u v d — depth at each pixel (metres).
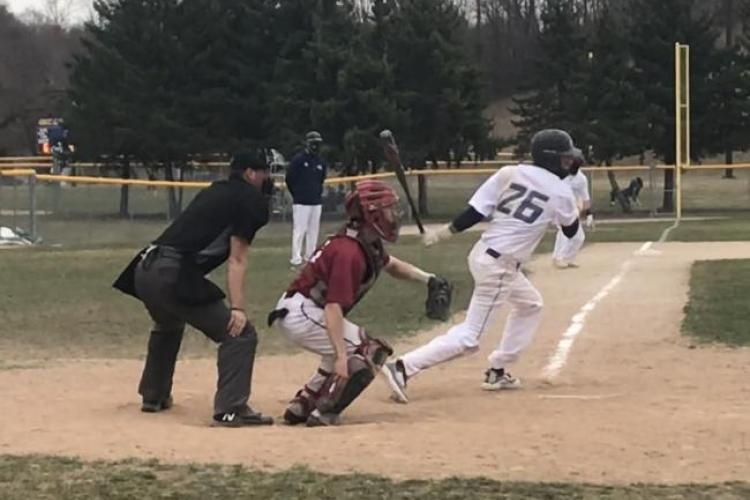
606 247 27.23
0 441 7.70
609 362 11.59
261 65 53.16
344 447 7.39
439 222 42.19
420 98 51.88
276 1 52.66
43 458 7.12
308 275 8.79
